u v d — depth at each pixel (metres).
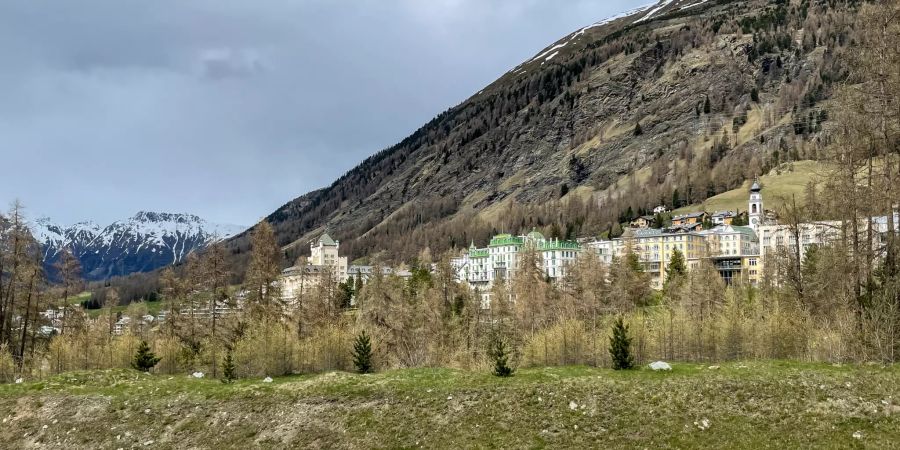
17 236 66.19
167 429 38.44
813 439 30.52
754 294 98.25
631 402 35.88
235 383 45.59
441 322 88.94
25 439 38.94
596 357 55.47
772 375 37.28
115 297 100.25
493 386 39.50
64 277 73.88
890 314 40.62
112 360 64.81
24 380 53.28
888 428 30.48
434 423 35.97
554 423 34.66
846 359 42.22
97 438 38.12
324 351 57.28
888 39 43.47
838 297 47.72
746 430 32.03
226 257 70.94
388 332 76.75
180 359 62.97
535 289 99.25
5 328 67.19
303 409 38.81
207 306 69.12
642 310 87.69
